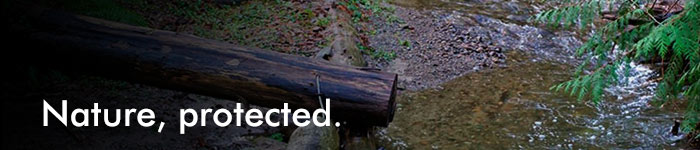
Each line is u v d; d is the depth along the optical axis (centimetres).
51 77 560
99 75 492
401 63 772
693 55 396
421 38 855
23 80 548
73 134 469
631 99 675
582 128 611
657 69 737
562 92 698
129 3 834
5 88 529
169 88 464
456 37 862
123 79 481
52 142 455
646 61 753
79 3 732
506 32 896
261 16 841
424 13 948
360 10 909
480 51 823
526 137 590
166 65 450
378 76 416
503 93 698
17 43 505
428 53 807
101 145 461
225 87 436
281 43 756
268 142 491
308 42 762
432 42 843
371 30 854
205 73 440
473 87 714
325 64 429
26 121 482
